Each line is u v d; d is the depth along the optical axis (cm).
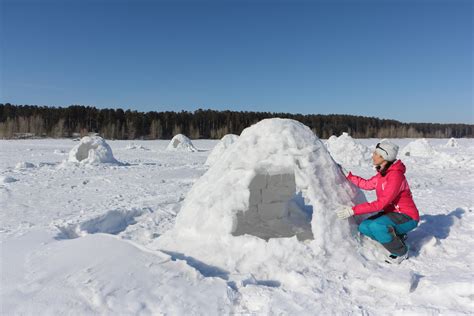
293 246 408
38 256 420
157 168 1697
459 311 304
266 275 388
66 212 812
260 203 478
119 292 328
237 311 315
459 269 389
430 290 335
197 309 311
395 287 341
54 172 1532
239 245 424
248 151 485
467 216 553
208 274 393
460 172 1587
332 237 418
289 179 489
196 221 464
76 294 325
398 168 427
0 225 695
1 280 356
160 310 308
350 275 383
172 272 363
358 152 2053
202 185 502
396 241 407
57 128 6712
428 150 2656
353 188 478
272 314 307
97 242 438
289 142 475
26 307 308
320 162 467
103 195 1023
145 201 911
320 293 342
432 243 443
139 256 393
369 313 311
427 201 895
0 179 1277
